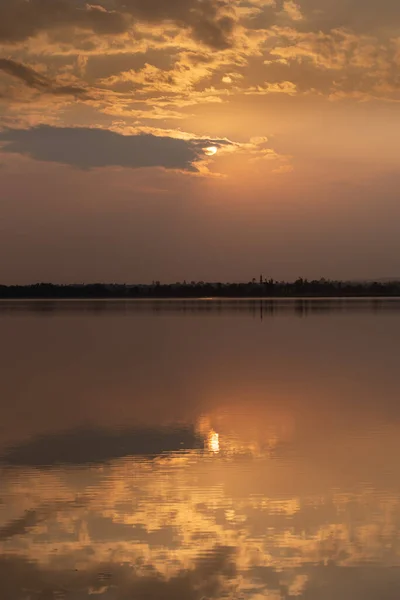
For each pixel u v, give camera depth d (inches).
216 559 507.8
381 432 902.4
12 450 823.7
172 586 470.3
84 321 3823.8
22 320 3969.0
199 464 749.3
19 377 1494.8
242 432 911.0
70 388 1326.3
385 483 676.1
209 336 2642.7
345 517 585.9
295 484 673.6
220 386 1330.0
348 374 1498.5
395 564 501.0
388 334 2674.7
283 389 1282.0
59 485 675.4
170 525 569.0
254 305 7554.1
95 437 891.4
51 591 464.4
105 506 613.6
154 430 929.5
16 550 523.8
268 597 457.7
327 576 483.8
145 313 5024.6
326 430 916.0
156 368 1640.0
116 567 496.7
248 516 589.0
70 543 535.2
